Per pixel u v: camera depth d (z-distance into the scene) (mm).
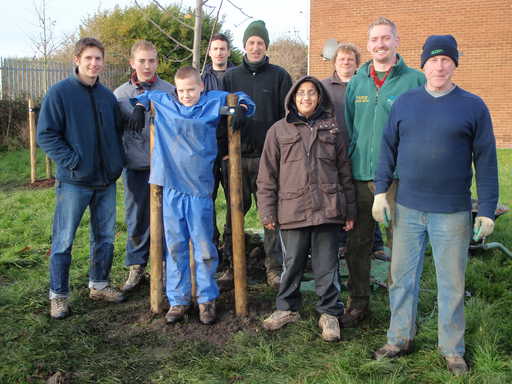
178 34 16156
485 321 3561
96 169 3816
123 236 5977
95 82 3822
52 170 11211
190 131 3518
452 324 3035
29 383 2961
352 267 3688
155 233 3756
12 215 7055
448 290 3004
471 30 14445
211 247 3686
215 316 3725
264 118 4426
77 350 3326
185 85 3521
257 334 3539
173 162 3574
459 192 2908
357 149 3535
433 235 2988
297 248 3482
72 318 3820
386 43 3346
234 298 4195
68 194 3775
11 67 15266
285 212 3441
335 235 3492
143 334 3564
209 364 3133
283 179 3471
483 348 3191
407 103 2992
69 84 3682
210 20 12516
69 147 3709
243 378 3018
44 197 8242
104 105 3838
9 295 4168
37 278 4652
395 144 3121
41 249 5492
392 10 15070
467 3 14344
